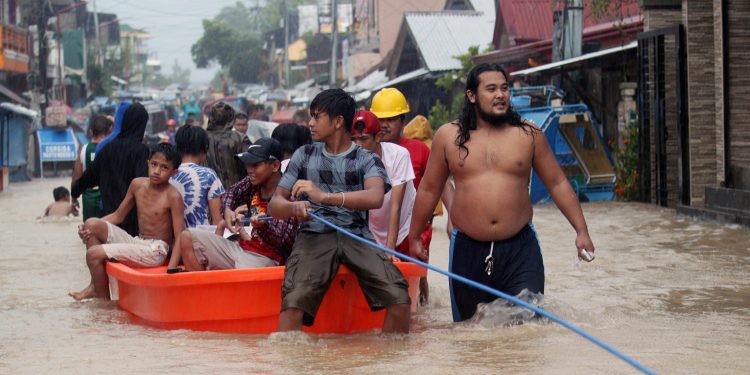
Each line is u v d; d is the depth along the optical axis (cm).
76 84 8000
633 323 828
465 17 4841
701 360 677
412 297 865
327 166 791
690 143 1861
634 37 2809
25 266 1291
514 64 3509
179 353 725
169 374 655
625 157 2220
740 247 1375
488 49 4222
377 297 775
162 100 9919
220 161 1292
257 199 890
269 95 9519
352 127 837
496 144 815
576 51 2847
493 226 810
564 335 768
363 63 7219
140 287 870
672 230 1605
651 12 2091
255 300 808
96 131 1341
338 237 781
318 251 776
